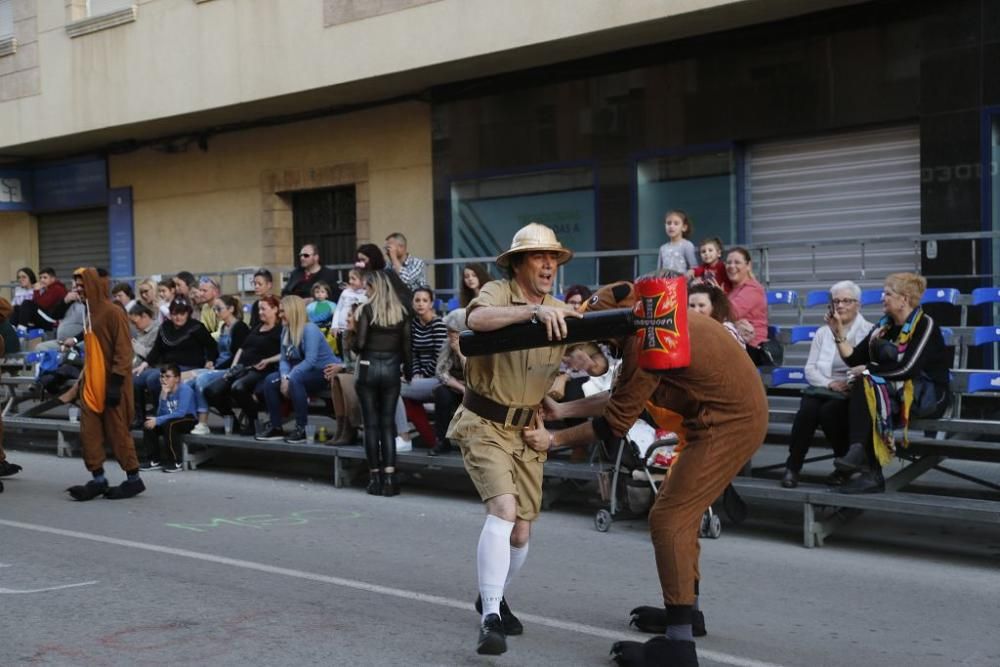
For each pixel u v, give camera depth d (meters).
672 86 13.11
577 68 13.87
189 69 16.53
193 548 7.81
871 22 11.62
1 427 10.71
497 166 14.72
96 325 9.77
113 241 20.06
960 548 7.67
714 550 7.67
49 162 20.97
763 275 11.23
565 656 5.32
